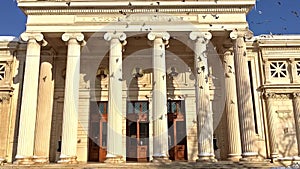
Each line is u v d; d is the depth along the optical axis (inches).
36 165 754.2
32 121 814.5
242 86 821.9
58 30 847.1
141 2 843.4
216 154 927.0
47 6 844.6
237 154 852.6
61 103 982.4
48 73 932.6
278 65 1013.2
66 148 786.8
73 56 838.5
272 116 954.7
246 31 847.7
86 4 844.6
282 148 936.3
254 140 797.9
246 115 804.6
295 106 967.0
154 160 772.0
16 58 997.8
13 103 964.0
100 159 948.6
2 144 924.0
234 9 856.3
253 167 725.3
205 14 856.9
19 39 1007.6
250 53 1015.6
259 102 976.3
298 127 949.2
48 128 903.1
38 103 900.6
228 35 863.7
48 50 944.3
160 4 842.2
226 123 908.6
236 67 838.5
